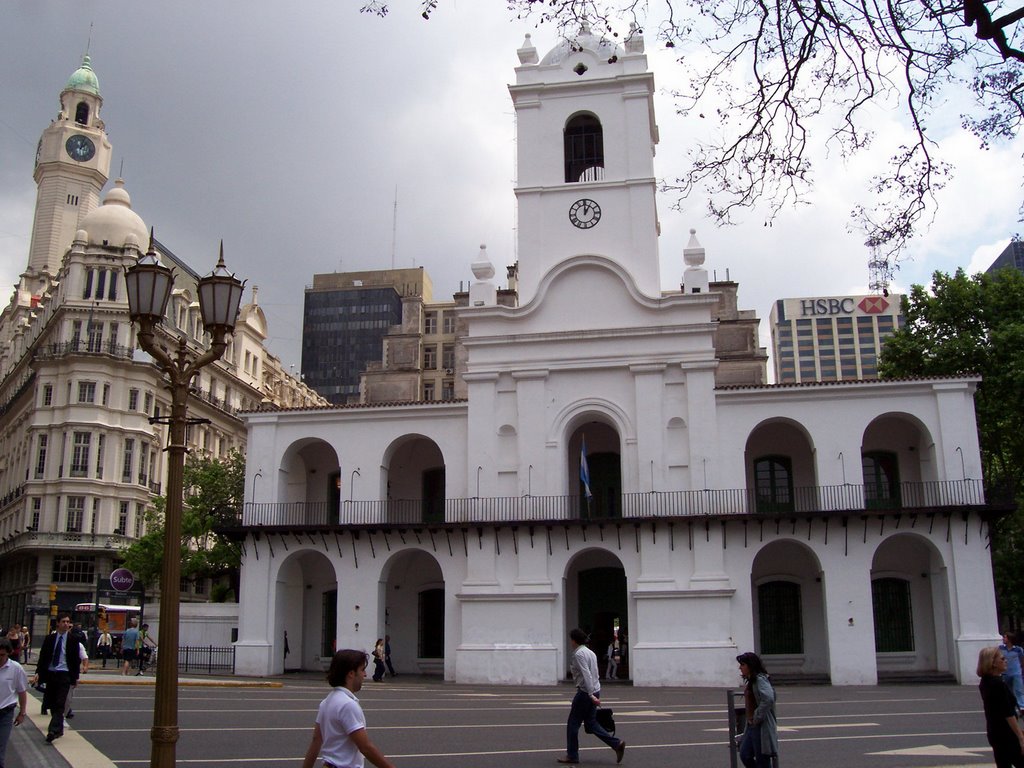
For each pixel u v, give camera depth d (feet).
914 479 117.19
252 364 256.52
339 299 439.63
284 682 105.50
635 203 123.85
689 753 50.55
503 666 109.91
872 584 117.29
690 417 113.60
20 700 40.65
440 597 127.34
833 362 486.79
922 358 138.21
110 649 125.59
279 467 124.36
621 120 127.54
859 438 111.14
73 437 191.83
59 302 208.85
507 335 119.85
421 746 53.42
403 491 130.11
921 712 72.28
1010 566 140.36
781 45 32.91
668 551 110.42
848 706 78.18
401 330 207.51
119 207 215.72
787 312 495.41
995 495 108.27
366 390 202.59
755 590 119.44
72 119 288.10
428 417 122.11
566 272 121.19
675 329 115.96
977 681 102.27
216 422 229.45
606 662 117.08
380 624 118.11
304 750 51.01
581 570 122.42
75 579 190.39
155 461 207.10
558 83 129.08
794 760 47.93
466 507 116.88
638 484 113.09
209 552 156.87
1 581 221.87
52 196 279.28
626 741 55.67
